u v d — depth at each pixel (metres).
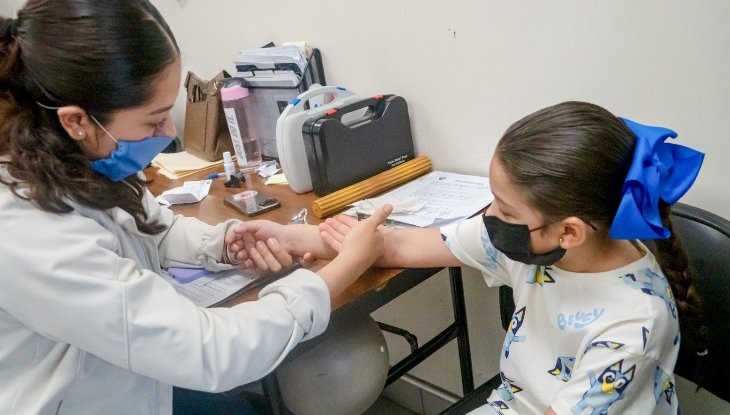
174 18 2.14
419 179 1.39
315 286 0.81
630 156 0.67
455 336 1.36
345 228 1.03
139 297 0.67
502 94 1.26
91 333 0.64
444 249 0.97
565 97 1.17
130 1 0.64
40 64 0.63
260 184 1.54
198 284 1.02
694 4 0.95
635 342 0.69
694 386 1.13
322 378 1.12
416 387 1.87
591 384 0.70
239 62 1.74
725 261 0.85
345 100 1.41
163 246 1.09
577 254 0.75
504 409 0.92
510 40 1.20
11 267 0.62
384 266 1.01
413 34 1.37
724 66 0.95
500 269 0.93
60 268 0.63
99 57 0.62
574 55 1.12
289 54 1.57
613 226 0.65
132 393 0.80
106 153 0.72
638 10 1.01
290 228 1.08
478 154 1.37
